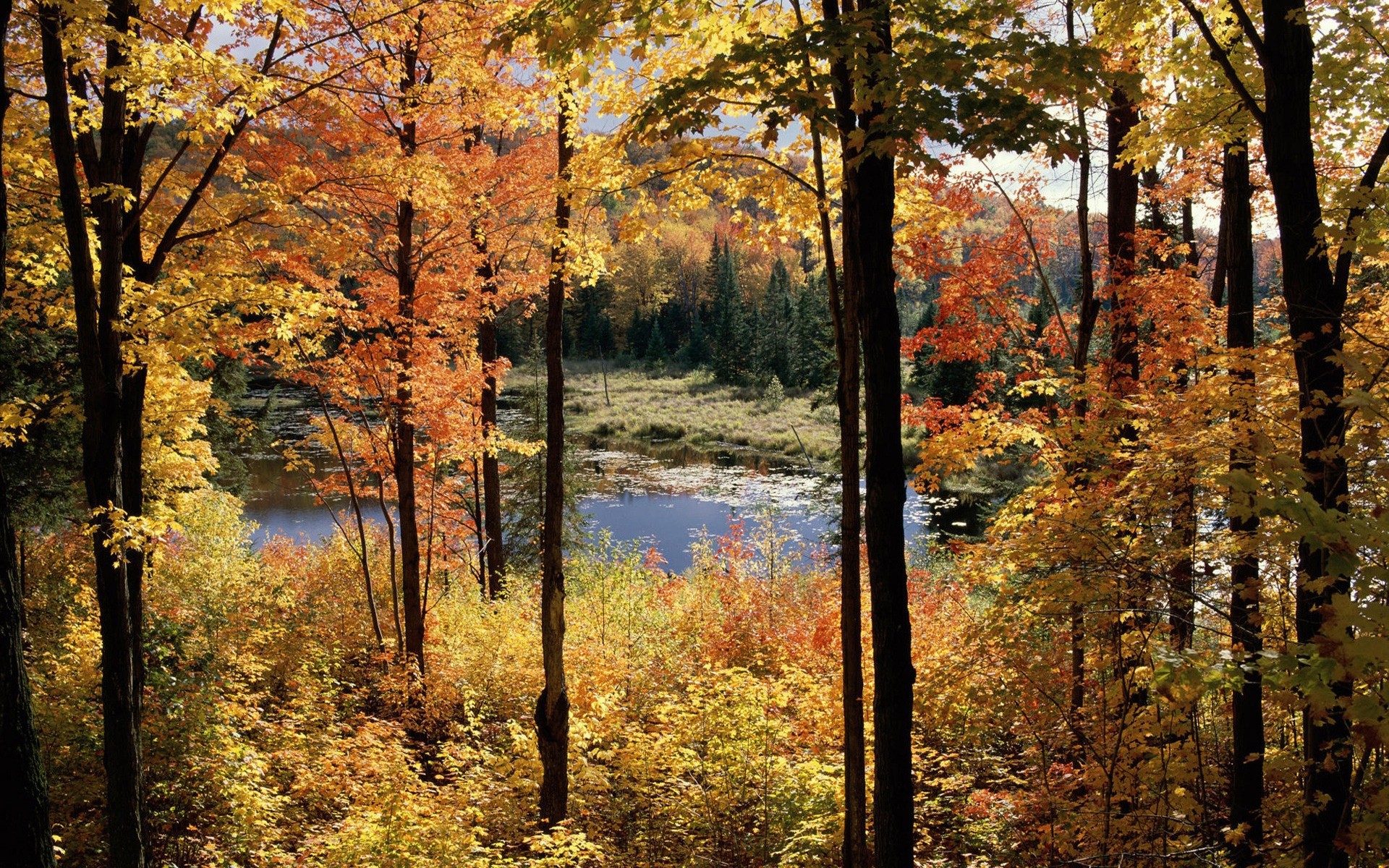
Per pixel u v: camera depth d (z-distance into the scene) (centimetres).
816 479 3412
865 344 484
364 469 1292
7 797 375
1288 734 583
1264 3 452
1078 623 532
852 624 582
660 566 2314
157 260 705
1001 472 2884
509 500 2127
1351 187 539
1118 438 650
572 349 7425
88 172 624
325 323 992
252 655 1048
